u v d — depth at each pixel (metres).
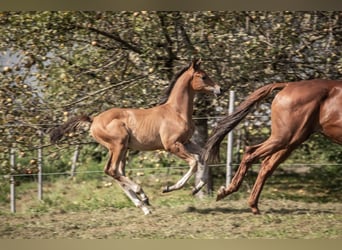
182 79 10.80
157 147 10.78
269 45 12.25
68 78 12.29
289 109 9.78
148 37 12.45
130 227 9.57
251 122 13.12
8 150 12.05
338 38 12.72
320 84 9.87
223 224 9.58
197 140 13.29
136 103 12.62
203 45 12.49
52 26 11.97
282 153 10.05
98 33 12.48
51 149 13.41
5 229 9.62
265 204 11.34
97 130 10.63
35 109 12.25
